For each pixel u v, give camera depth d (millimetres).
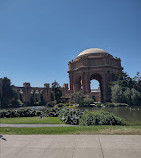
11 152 7117
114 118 15766
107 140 8633
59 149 7371
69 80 96938
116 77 87250
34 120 20047
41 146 7887
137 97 60250
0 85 84062
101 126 13641
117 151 6891
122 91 63344
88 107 56406
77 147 7586
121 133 10141
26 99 106438
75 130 11422
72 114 18812
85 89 84500
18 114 24672
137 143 7992
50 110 26438
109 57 86375
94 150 7094
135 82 68688
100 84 108688
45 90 119312
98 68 85312
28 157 6473
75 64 94625
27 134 10727
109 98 80625
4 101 84062
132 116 26828
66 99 89125
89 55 90938
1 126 15555
